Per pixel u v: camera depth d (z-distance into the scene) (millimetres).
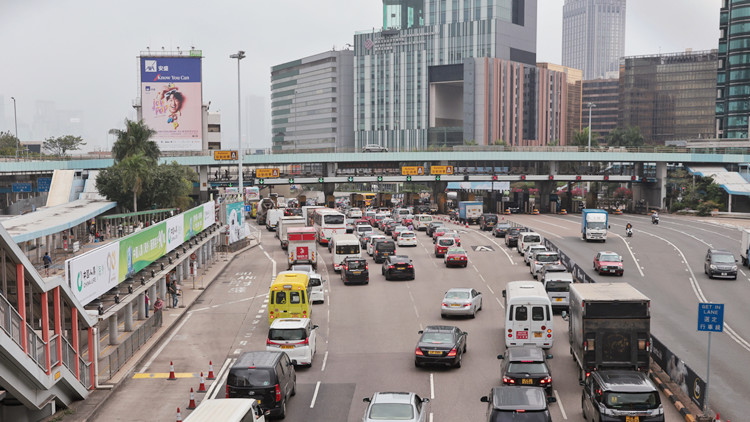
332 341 35344
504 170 131625
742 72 173750
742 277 54219
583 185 196625
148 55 113938
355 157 118688
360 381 28109
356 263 52344
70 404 25484
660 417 20125
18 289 21234
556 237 81812
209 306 45156
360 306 44188
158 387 27938
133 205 88438
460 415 23672
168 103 114438
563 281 40500
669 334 35719
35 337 21812
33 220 56125
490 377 28328
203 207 62500
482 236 86062
